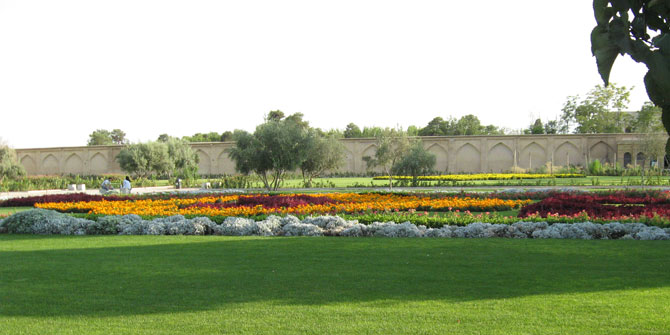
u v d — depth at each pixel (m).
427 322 3.73
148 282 5.07
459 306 4.11
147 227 8.86
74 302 4.41
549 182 23.31
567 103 53.44
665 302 4.10
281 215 10.45
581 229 7.70
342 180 34.34
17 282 5.13
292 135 22.59
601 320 3.70
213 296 4.54
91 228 8.97
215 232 8.78
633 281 4.80
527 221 8.55
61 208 13.56
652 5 1.73
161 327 3.74
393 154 31.27
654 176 28.62
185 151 41.50
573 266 5.50
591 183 24.14
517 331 3.51
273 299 4.41
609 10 1.72
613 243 7.02
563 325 3.61
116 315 4.03
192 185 30.78
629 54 1.67
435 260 5.95
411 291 4.59
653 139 29.31
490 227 7.98
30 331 3.69
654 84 1.76
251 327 3.71
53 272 5.58
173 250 6.96
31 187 29.47
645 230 7.57
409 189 22.77
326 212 10.95
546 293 4.44
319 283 4.93
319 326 3.70
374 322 3.76
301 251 6.73
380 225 8.28
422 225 8.52
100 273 5.50
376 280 5.02
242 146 22.84
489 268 5.47
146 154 39.00
